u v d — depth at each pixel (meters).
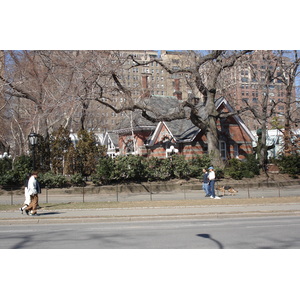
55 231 13.31
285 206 18.86
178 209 18.20
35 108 29.75
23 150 42.94
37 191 17.28
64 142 28.61
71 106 24.47
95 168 27.62
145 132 37.22
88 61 23.92
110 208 18.59
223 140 34.31
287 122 34.19
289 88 31.61
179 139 33.00
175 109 36.16
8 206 19.80
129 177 26.86
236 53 27.19
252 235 11.55
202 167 28.03
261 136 33.06
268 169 32.06
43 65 31.06
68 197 24.30
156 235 11.88
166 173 27.77
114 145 46.19
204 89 29.86
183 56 28.09
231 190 24.41
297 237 11.09
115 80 25.50
